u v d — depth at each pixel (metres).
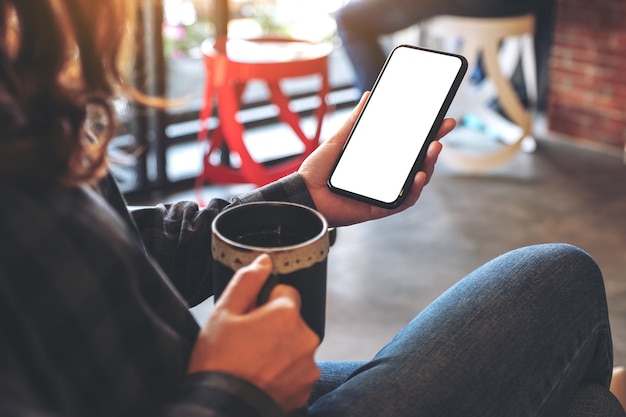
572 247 0.90
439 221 2.96
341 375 0.97
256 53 2.84
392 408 0.73
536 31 4.21
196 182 3.19
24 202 0.54
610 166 3.60
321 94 2.90
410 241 2.79
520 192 3.27
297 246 0.65
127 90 0.72
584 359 0.86
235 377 0.62
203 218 0.91
